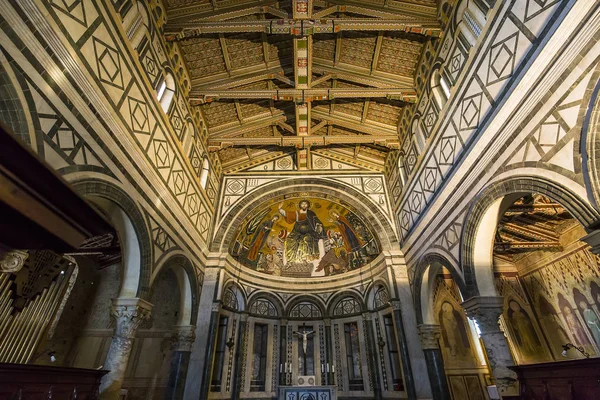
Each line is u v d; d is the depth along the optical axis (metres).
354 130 14.73
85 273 14.87
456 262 8.91
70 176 5.67
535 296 14.43
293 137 14.10
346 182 15.80
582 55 4.90
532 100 5.88
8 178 1.21
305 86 11.73
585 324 12.04
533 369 6.60
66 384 6.21
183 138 11.05
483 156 7.45
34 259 11.07
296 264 17.50
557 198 5.38
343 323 16.08
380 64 11.55
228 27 9.41
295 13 9.41
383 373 13.85
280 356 15.30
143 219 8.30
